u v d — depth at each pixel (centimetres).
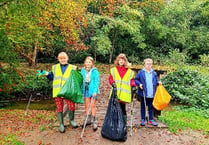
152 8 1590
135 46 1733
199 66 1222
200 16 1783
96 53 1602
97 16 1216
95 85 402
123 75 396
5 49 541
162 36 1667
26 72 948
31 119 467
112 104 375
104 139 370
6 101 674
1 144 345
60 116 397
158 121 457
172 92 682
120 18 1415
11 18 488
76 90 380
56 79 393
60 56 392
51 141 362
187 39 1681
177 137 388
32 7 521
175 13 1622
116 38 1686
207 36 1684
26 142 357
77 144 352
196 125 445
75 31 763
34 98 733
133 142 363
